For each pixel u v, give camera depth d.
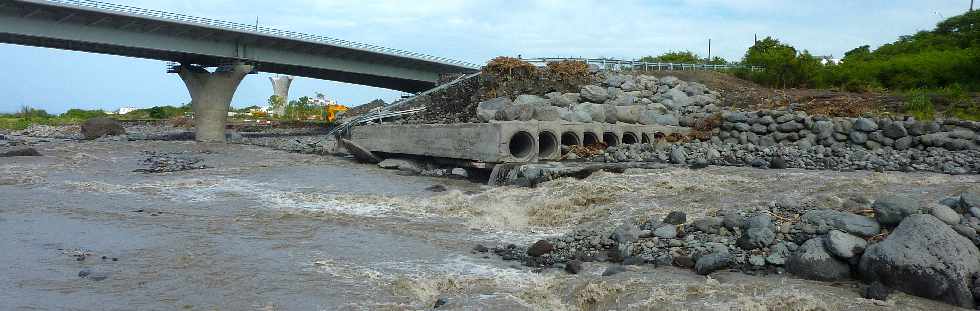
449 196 21.98
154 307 10.03
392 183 26.53
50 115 94.44
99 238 15.10
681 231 13.57
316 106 95.88
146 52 51.22
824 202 14.62
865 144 25.14
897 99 32.59
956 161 21.69
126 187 24.59
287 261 13.15
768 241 12.16
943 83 39.41
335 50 58.12
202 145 47.75
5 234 15.34
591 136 31.02
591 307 10.20
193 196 22.53
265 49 55.44
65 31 44.84
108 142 49.03
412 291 11.07
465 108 36.28
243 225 17.11
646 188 19.69
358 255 13.79
